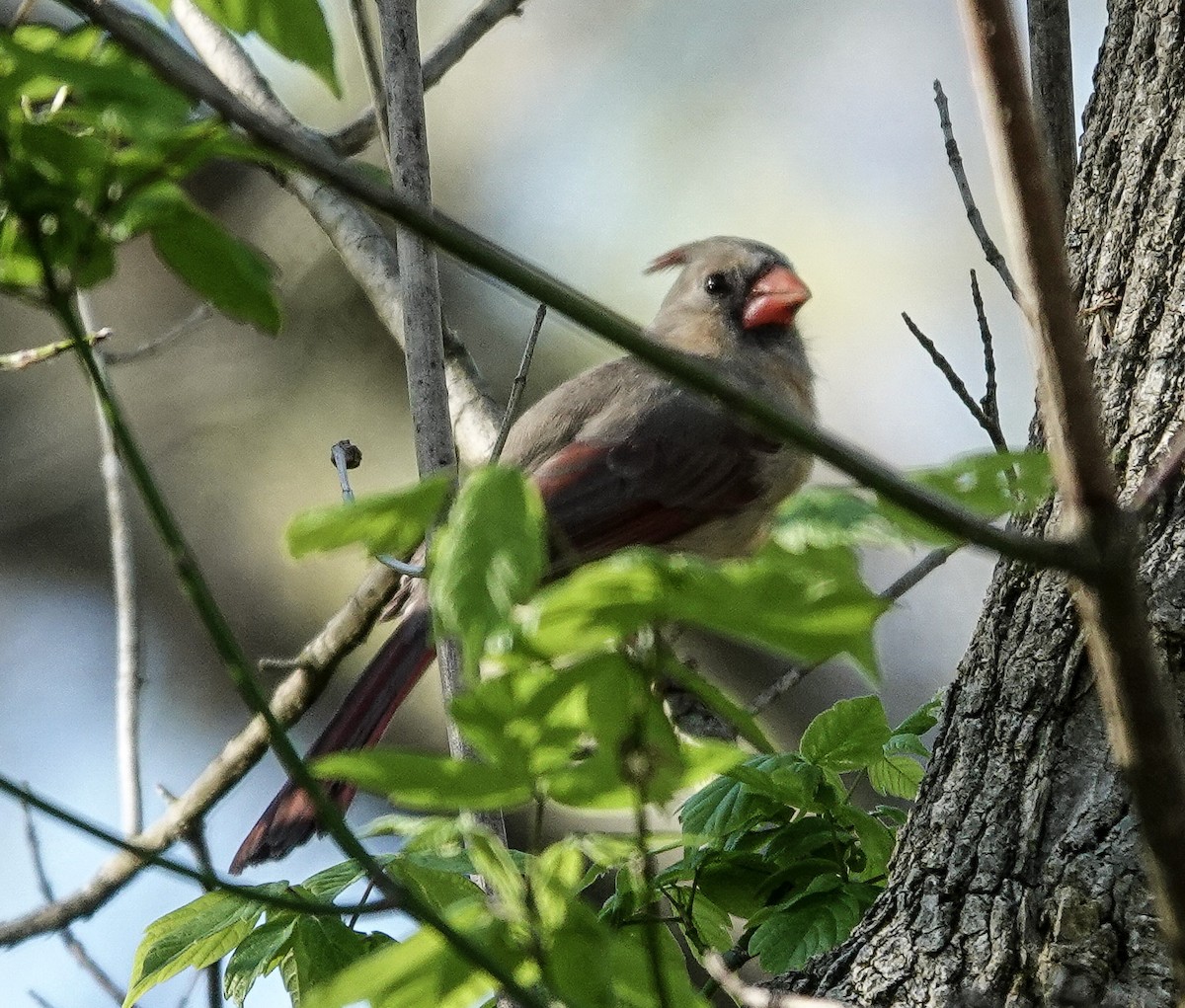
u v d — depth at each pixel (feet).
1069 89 19.60
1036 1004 14.70
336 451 19.17
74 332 10.32
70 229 10.16
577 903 10.96
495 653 9.40
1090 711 15.60
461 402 24.52
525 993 10.28
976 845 15.70
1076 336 10.24
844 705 18.02
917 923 15.69
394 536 9.89
